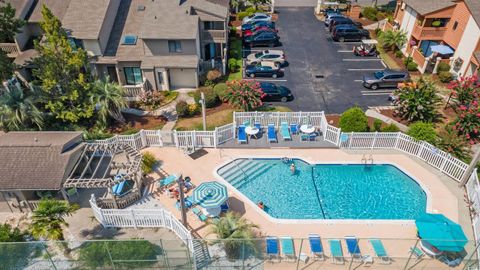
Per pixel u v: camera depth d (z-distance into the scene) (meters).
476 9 34.81
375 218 22.62
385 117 31.52
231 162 26.78
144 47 34.72
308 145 28.28
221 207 22.58
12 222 22.17
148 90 34.97
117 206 22.38
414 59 40.41
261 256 19.09
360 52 42.00
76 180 21.86
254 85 31.30
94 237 21.11
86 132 27.52
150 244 18.55
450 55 39.59
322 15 53.47
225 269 19.00
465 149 26.84
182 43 34.66
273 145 28.30
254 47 44.16
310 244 19.64
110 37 35.94
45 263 18.72
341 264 19.16
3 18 31.34
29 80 34.94
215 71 36.53
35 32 36.09
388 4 56.62
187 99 34.59
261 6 54.94
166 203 23.09
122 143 25.66
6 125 27.95
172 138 27.75
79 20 33.94
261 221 21.98
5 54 30.75
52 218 18.95
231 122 30.95
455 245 18.12
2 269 18.66
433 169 26.03
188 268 18.83
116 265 18.59
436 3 39.44
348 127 28.06
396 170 26.39
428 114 30.39
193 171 25.75
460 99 31.38
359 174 26.09
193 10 37.59
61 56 28.47
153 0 38.28
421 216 20.33
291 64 40.53
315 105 33.50
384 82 35.50
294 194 24.44
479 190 21.80
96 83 29.92
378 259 19.25
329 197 24.22
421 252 19.50
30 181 21.62
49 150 22.81
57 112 29.14
